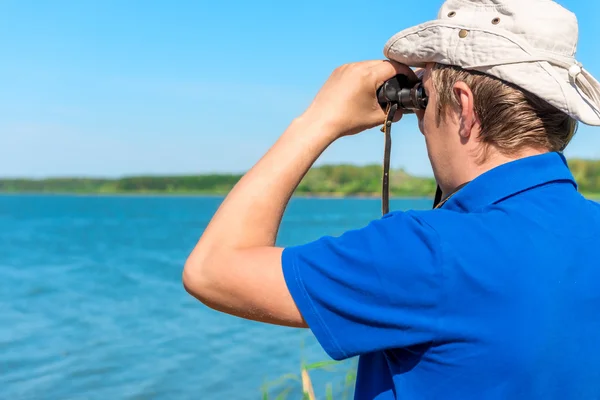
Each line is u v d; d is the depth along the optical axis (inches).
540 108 48.8
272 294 47.4
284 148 54.2
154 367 324.2
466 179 51.9
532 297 43.9
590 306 45.2
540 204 47.6
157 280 657.0
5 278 679.7
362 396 51.7
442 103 51.9
